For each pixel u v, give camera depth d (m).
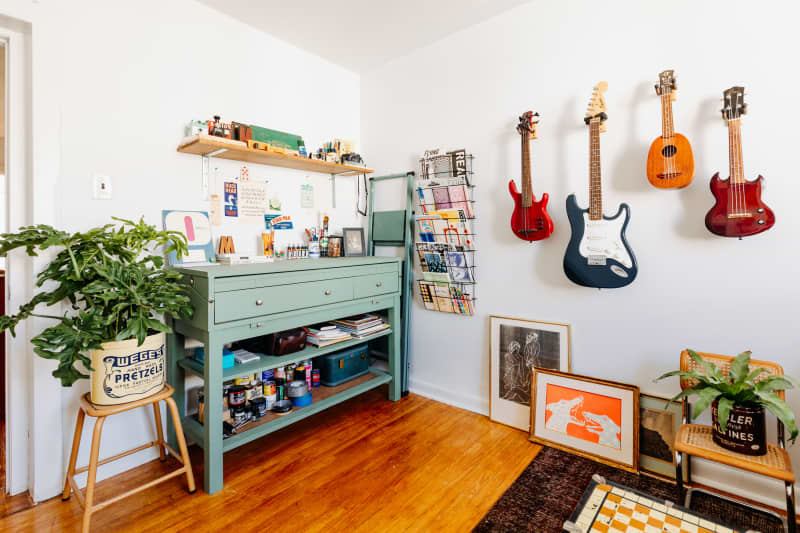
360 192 3.14
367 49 2.75
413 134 2.83
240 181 2.39
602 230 1.95
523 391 2.33
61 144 1.73
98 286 1.42
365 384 2.58
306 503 1.68
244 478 1.85
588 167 2.07
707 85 1.75
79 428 1.63
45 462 1.70
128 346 1.53
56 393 1.73
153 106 2.02
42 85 1.67
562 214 2.17
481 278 2.51
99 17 1.83
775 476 1.34
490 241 2.46
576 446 2.07
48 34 1.68
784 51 1.59
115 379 1.51
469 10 2.31
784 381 1.40
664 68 1.85
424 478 1.85
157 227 2.03
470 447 2.12
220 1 2.17
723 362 1.69
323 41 2.63
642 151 1.91
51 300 1.49
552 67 2.18
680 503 1.58
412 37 2.61
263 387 2.21
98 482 1.83
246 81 2.41
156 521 1.56
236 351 2.13
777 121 1.61
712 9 1.73
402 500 1.69
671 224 1.85
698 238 1.79
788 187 1.60
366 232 3.12
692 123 1.78
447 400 2.71
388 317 2.86
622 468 1.92
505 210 2.39
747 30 1.66
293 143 2.56
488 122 2.44
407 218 2.80
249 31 2.42
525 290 2.33
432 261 2.63
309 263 2.22
